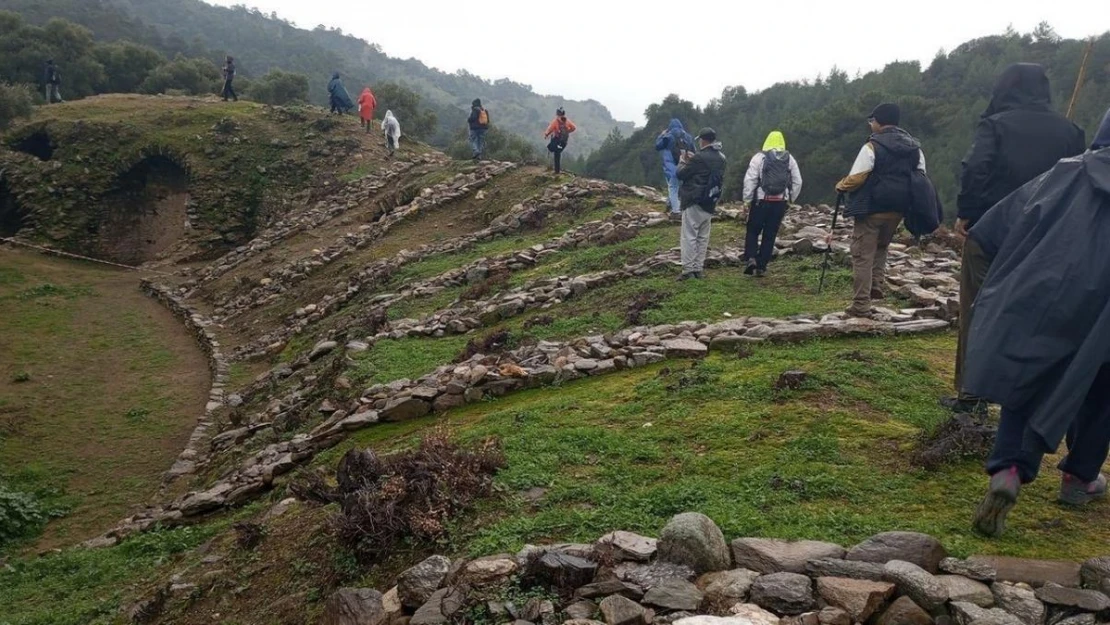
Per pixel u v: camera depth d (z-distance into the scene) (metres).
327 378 10.27
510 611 3.27
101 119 34.66
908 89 78.88
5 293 21.72
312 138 32.88
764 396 5.71
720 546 3.42
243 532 5.42
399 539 4.29
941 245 11.22
